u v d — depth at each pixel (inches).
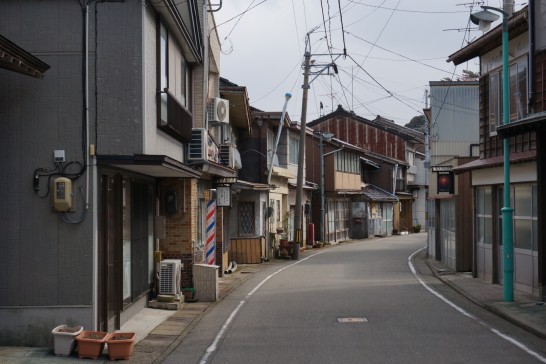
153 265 582.9
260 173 1148.5
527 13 587.2
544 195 553.0
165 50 491.2
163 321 503.2
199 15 635.5
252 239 1093.1
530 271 611.8
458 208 855.1
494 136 697.0
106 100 406.3
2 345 392.8
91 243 394.9
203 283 614.5
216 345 415.5
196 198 654.5
